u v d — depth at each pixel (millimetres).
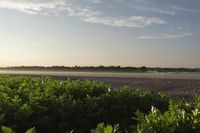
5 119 7137
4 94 8688
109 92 10172
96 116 8586
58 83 12680
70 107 8367
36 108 7938
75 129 8188
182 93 21609
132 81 34281
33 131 4844
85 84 12016
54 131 7898
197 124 5445
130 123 8922
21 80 14297
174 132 5293
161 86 27469
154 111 6113
